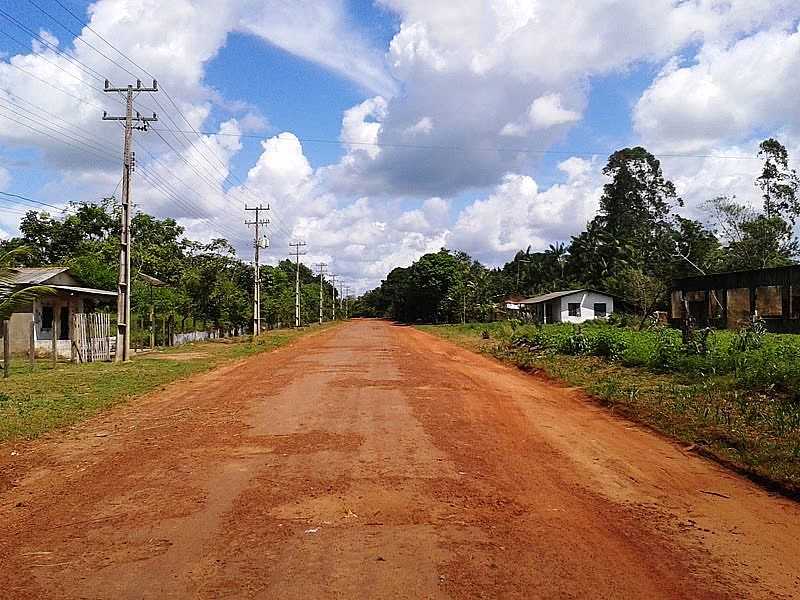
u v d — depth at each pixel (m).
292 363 21.81
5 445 9.30
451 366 20.66
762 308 35.34
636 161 65.25
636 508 6.45
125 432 10.20
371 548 5.21
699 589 4.57
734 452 8.55
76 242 43.31
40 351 27.03
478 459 8.25
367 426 10.33
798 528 5.96
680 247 58.25
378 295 154.50
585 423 10.99
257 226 46.09
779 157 48.38
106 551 5.22
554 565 4.91
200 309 41.12
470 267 86.50
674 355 15.86
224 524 5.82
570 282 70.69
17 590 4.50
